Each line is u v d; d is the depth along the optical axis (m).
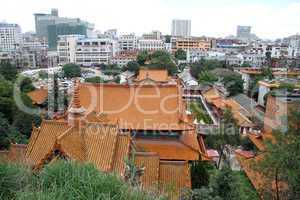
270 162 17.69
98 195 9.20
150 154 22.94
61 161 11.55
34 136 21.00
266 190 18.86
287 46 167.62
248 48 168.50
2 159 11.30
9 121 45.59
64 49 153.88
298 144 17.19
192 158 29.03
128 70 112.81
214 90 77.94
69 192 9.23
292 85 63.09
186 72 105.62
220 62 117.56
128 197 9.62
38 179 10.63
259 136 39.31
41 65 159.75
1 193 9.73
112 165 19.06
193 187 24.48
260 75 89.31
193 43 181.12
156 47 185.88
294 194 16.91
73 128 20.23
